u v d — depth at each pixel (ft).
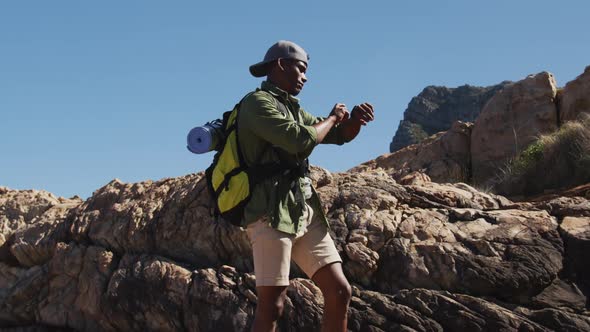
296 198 13.56
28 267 31.58
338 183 25.86
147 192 29.45
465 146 45.96
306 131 13.28
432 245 21.83
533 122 43.19
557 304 20.24
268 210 13.30
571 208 22.40
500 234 21.65
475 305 20.16
